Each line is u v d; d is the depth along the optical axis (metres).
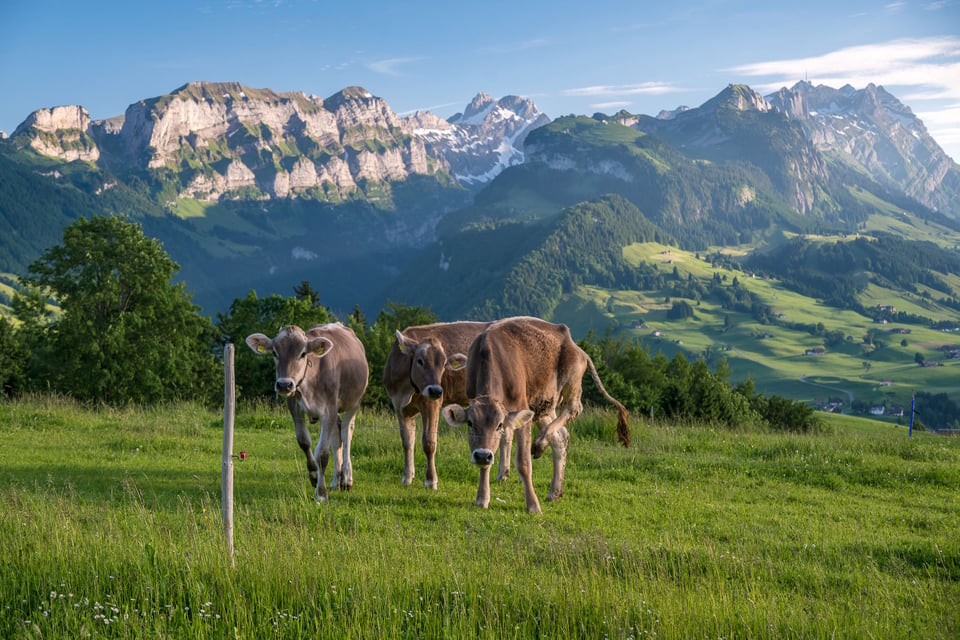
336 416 12.39
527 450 11.80
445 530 10.16
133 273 39.19
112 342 37.34
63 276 39.44
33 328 40.75
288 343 11.48
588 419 20.86
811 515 12.46
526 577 7.80
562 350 12.97
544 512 11.71
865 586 8.69
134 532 8.54
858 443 19.80
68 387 38.91
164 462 14.32
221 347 47.47
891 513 12.73
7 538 8.09
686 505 12.62
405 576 7.53
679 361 93.31
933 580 9.03
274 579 7.25
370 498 12.03
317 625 6.48
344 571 7.60
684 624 6.74
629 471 15.09
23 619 6.44
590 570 8.12
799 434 23.94
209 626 6.43
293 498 11.64
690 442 19.17
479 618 6.78
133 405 23.58
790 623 6.96
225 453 7.87
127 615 6.38
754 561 9.27
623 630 6.57
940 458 18.41
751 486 14.53
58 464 13.62
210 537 8.38
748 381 88.25
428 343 12.48
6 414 18.95
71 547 7.84
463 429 18.69
